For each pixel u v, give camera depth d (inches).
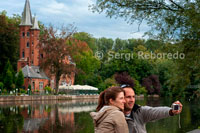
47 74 2687.0
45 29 2379.4
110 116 144.5
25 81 2598.4
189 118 948.0
